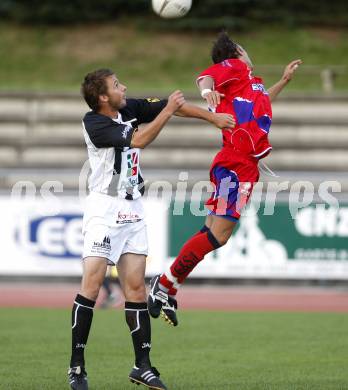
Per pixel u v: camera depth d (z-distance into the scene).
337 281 54.34
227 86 23.62
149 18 92.31
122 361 29.03
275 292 53.50
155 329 37.75
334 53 86.62
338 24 92.44
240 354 30.66
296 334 35.97
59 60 86.56
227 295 52.00
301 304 48.22
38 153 70.75
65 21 92.62
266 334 36.00
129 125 21.62
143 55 87.00
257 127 23.45
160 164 70.00
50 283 55.66
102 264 21.92
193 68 84.69
